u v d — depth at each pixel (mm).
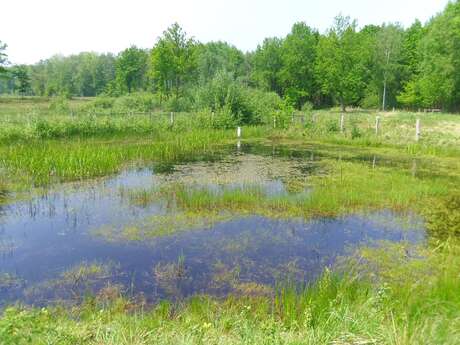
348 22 39781
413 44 50875
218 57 63250
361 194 9492
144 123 20031
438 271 5668
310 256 6254
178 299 4852
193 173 12055
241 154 15789
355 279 5160
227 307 4551
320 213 8383
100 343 3373
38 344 3154
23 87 65062
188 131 20859
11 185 10242
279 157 15055
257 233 7223
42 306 4602
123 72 59250
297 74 51812
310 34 52000
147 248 6477
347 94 40875
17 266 5754
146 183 10711
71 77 89250
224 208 8641
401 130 21156
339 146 18250
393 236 7168
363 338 3320
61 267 5727
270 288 5176
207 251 6391
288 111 23766
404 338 3125
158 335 3562
